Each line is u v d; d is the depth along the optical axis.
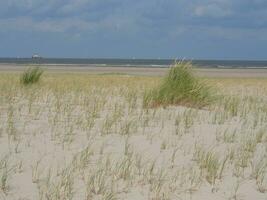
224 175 5.63
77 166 5.68
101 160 6.05
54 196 4.58
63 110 10.30
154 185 5.11
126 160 6.06
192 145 7.26
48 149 6.59
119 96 13.86
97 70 48.62
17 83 16.42
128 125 8.27
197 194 4.93
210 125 9.15
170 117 9.73
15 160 5.91
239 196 4.93
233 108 10.74
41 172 5.42
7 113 9.56
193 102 11.38
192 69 11.82
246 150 6.98
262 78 34.44
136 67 63.47
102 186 4.93
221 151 6.88
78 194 4.73
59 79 22.55
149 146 7.06
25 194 4.67
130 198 4.70
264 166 6.05
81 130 8.08
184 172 5.66
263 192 5.09
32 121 8.82
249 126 9.23
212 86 12.30
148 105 11.05
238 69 61.88
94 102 11.91
